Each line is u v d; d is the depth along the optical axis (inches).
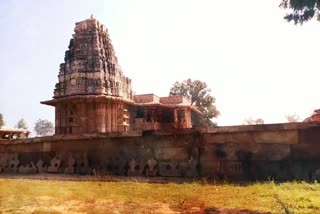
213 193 249.1
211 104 2021.4
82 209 199.8
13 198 244.7
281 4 328.8
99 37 1103.6
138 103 1293.1
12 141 579.2
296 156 331.3
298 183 289.3
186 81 2055.9
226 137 374.3
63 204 217.9
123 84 1195.9
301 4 310.3
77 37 1092.5
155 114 1322.6
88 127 1016.9
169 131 413.4
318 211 174.2
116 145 458.9
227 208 191.3
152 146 426.3
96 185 321.4
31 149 555.5
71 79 1054.4
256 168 348.5
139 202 220.2
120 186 308.7
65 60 1101.7
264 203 201.6
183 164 394.3
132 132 443.5
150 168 411.8
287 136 339.9
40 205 215.2
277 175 335.9
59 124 1059.3
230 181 337.1
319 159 320.2
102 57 1082.1
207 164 378.6
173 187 290.5
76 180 386.3
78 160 486.9
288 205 190.7
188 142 398.3
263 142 351.6
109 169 453.4
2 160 586.2
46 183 348.2
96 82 1037.8
